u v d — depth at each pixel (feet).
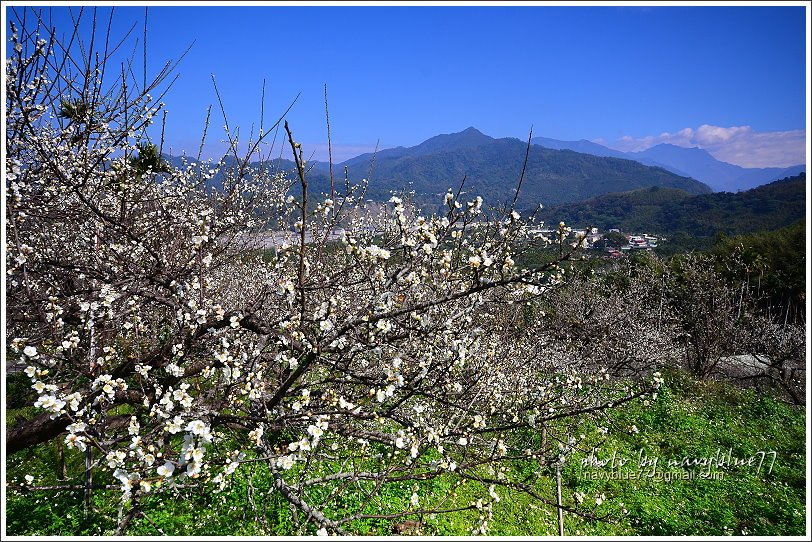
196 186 17.24
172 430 9.20
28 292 10.82
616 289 51.96
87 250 16.66
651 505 21.01
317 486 18.54
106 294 11.41
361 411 11.74
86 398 10.80
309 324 10.77
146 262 15.35
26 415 17.48
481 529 12.41
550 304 44.11
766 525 19.90
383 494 18.53
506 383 21.61
